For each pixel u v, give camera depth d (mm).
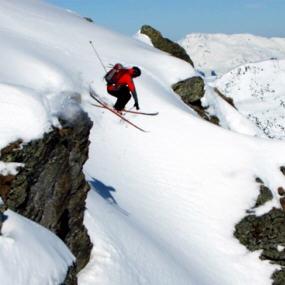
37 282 7941
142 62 42000
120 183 25500
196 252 23359
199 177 28531
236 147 30172
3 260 7750
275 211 26547
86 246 14133
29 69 26047
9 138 10477
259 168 28922
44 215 11445
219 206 26812
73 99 12648
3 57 26328
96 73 35531
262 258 24609
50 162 11414
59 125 11602
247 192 27406
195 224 25484
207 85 45375
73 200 12672
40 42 36844
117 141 29531
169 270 17844
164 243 21375
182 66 43250
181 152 30188
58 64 32906
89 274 14031
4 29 36031
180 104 38375
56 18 46062
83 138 12578
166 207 25828
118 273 14789
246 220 25969
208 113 41812
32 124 10812
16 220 9008
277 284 23797
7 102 10789
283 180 28844
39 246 8711
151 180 27547
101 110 30922
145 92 35062
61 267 8766
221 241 24969
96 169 25469
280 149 30078
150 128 31531
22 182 10641
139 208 23953
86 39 42562
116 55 41438
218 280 22188
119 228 17484
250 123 46500
